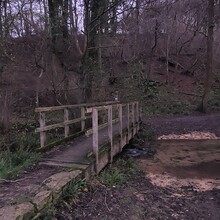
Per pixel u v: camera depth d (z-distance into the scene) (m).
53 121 11.15
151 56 24.55
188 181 7.03
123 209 4.82
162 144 11.73
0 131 8.85
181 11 25.09
